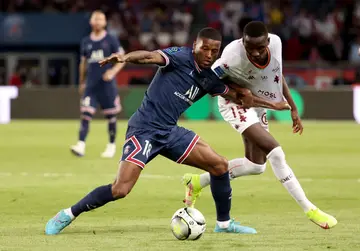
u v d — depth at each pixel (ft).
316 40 337.52
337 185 121.08
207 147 79.41
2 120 272.92
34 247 71.87
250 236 78.54
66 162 152.97
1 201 104.12
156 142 77.71
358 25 340.80
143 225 85.81
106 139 205.26
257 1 345.72
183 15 342.23
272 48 88.17
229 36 339.36
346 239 76.48
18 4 335.47
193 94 78.38
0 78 332.19
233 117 88.22
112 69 157.79
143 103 78.54
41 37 329.52
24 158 160.45
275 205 101.60
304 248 71.77
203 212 96.94
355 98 269.03
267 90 90.89
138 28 338.13
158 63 76.43
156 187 116.47
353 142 197.77
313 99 269.85
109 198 77.20
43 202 103.55
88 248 71.31
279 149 83.46
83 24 330.34
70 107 272.10
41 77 332.80
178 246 72.59
